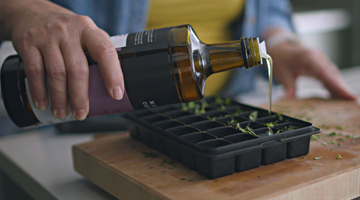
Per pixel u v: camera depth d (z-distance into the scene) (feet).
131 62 1.68
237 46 1.75
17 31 1.72
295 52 2.93
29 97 1.74
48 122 1.80
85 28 1.65
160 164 1.78
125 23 2.71
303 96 2.84
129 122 2.07
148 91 1.69
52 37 1.64
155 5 2.78
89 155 1.89
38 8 1.82
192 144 1.64
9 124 2.57
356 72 4.26
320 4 5.31
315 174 1.63
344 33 5.37
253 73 3.49
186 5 2.90
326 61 2.88
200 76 1.73
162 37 1.69
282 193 1.53
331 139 1.96
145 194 1.61
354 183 1.66
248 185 1.58
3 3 1.86
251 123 1.91
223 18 3.16
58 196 1.82
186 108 2.20
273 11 3.50
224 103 2.27
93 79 1.70
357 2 5.30
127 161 1.82
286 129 1.84
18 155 2.18
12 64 1.77
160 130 1.81
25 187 2.06
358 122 2.20
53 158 2.14
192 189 1.57
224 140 1.70
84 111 1.69
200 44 1.77
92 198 1.81
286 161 1.74
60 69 1.64
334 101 2.61
